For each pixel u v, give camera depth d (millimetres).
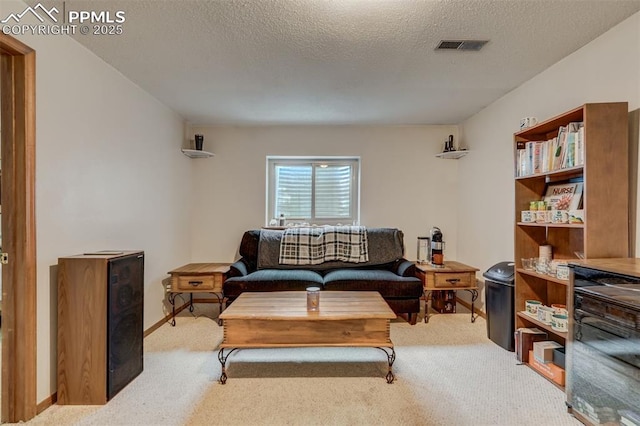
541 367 2246
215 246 4203
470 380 2186
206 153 3939
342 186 4375
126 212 2701
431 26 1960
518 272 2547
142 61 2406
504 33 2041
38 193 1806
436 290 3586
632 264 1674
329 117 3840
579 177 2217
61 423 1745
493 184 3354
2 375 1743
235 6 1765
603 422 1627
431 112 3662
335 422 1756
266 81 2789
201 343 2840
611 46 2002
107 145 2441
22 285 1736
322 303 2455
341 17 1868
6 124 1730
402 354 2598
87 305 1918
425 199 4227
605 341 1629
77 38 2072
